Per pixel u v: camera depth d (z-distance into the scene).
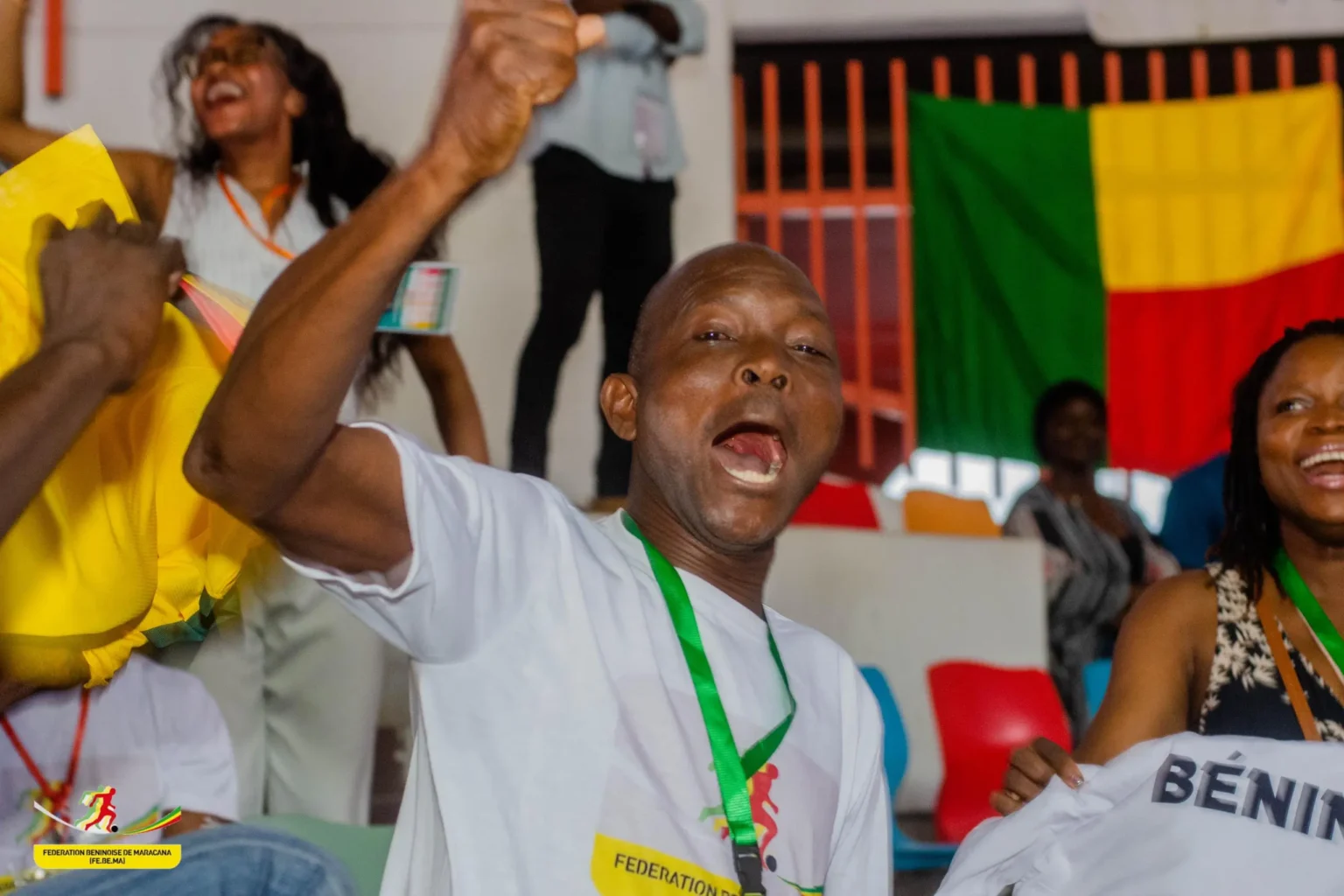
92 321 1.96
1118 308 7.09
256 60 3.97
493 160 1.48
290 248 3.98
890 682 4.46
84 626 2.37
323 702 3.48
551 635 1.84
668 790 1.84
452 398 4.20
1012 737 4.34
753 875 1.83
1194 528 5.53
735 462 2.06
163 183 3.95
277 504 1.57
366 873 2.34
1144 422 7.08
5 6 3.40
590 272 5.39
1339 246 7.09
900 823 4.28
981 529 5.44
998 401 7.11
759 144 7.55
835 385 2.13
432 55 6.43
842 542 4.54
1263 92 7.43
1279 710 2.57
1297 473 2.62
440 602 1.73
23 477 1.88
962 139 7.14
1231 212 7.12
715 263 2.17
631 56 5.39
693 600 2.03
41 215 2.37
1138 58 7.46
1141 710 2.58
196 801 2.46
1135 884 2.28
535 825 1.78
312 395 1.48
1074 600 5.41
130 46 6.25
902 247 7.36
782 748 1.99
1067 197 7.13
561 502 1.96
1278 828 2.26
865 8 7.17
